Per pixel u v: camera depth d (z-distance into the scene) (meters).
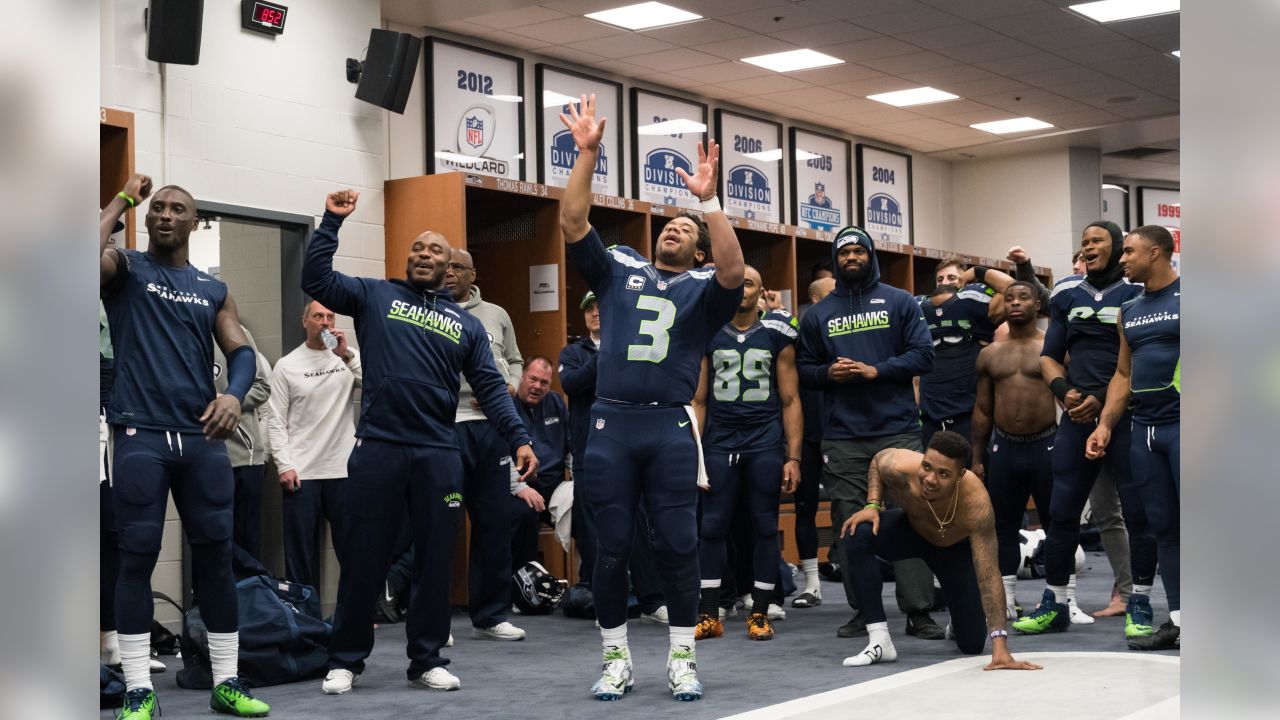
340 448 6.05
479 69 8.71
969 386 6.32
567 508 6.55
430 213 7.03
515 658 4.86
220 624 3.72
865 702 3.62
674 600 3.91
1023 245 13.05
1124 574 5.77
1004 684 3.88
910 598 5.22
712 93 10.44
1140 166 14.08
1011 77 10.12
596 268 3.97
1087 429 5.14
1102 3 8.38
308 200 6.75
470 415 5.33
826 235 9.88
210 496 3.65
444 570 4.12
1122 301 5.14
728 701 3.77
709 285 3.92
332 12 6.95
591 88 9.58
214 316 3.72
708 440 5.38
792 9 8.26
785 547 8.55
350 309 4.10
